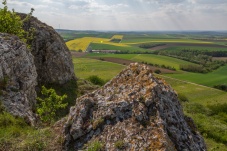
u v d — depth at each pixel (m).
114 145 10.19
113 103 11.66
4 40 20.80
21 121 15.18
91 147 10.36
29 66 21.70
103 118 11.34
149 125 10.43
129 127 10.59
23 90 19.55
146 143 9.88
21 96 18.23
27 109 17.58
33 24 33.53
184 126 11.26
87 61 115.19
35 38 32.66
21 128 14.27
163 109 11.06
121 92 12.30
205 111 40.62
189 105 41.75
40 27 33.72
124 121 10.92
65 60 34.53
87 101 12.09
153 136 10.01
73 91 32.91
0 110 15.21
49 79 32.31
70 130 11.42
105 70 100.19
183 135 10.82
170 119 10.95
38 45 32.69
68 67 34.78
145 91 11.60
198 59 162.62
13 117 14.98
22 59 21.08
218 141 23.33
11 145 11.52
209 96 89.19
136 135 10.23
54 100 19.77
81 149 10.73
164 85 12.20
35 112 20.23
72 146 11.13
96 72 93.38
